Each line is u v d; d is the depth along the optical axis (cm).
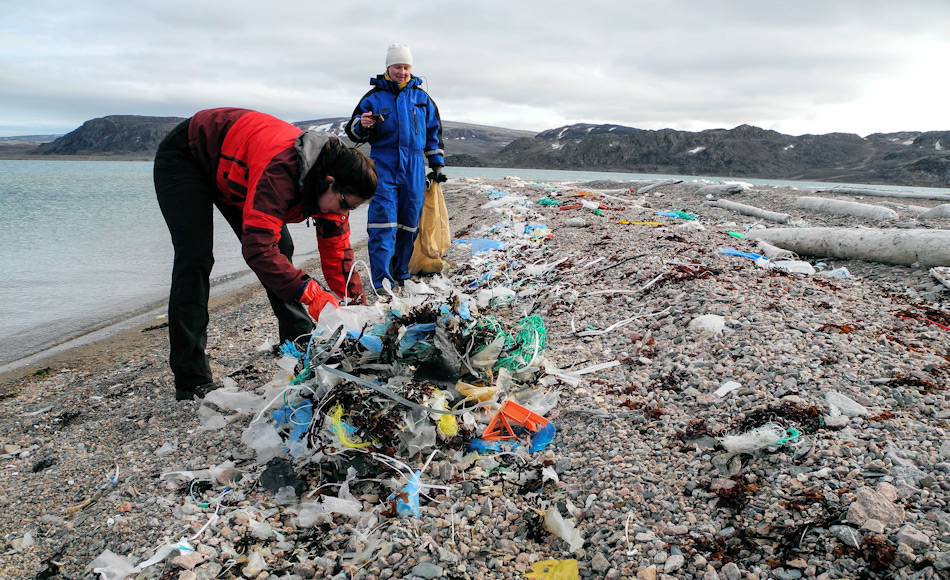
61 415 378
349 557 210
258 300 706
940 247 536
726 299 403
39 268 988
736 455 238
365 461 254
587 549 204
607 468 241
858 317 379
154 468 282
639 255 580
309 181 294
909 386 278
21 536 239
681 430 262
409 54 535
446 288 568
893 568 175
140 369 478
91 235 1376
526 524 219
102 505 254
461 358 297
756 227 891
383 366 282
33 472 298
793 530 195
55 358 534
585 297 481
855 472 216
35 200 2417
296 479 255
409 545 212
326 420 265
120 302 764
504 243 779
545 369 326
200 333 355
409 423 261
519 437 276
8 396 429
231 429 314
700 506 216
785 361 306
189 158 321
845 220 972
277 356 446
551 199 1319
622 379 321
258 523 229
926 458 221
